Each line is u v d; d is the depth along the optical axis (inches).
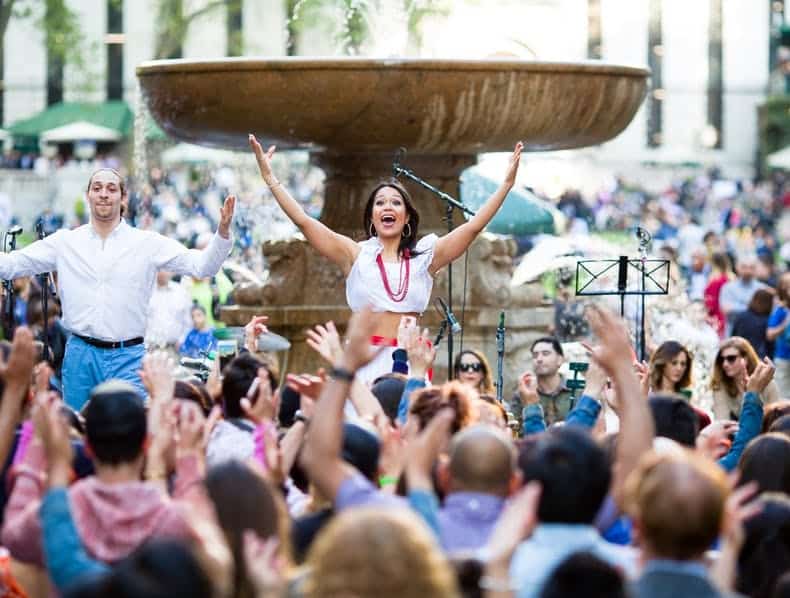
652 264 1069.8
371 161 871.1
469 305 887.7
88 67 3597.4
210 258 645.3
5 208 1847.9
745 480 438.6
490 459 359.9
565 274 1115.3
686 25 4175.7
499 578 316.5
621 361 396.2
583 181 2974.9
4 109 3764.8
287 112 782.5
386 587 277.3
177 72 794.2
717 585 325.7
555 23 3174.2
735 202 3287.4
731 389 742.5
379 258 639.8
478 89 775.1
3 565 389.1
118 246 648.4
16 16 2972.4
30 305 863.7
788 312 1051.9
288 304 882.1
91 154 3171.8
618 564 342.6
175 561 285.6
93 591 289.3
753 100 4175.7
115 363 649.6
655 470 325.7
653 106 4163.4
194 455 375.9
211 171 2460.6
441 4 1418.6
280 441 458.6
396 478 417.4
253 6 3676.2
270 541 333.7
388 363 631.2
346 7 1121.4
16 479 390.6
